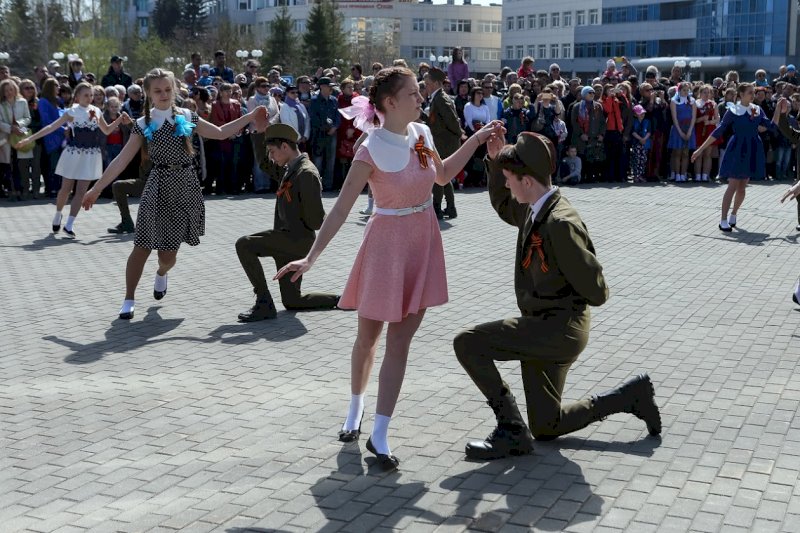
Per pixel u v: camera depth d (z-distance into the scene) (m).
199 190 8.77
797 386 6.58
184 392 6.50
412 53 132.00
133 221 14.34
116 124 12.23
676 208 16.59
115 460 5.30
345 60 82.00
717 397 6.34
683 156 21.17
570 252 4.92
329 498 4.79
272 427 5.81
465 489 4.88
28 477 5.07
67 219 13.98
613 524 4.46
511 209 5.44
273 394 6.45
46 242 12.62
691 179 21.59
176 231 8.66
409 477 5.04
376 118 5.18
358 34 127.81
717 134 13.63
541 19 116.44
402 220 5.11
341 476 5.06
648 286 9.98
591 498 4.75
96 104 16.91
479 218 15.12
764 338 7.89
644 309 8.92
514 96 19.62
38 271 10.75
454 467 5.16
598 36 107.62
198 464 5.24
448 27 132.38
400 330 5.23
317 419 5.95
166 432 5.73
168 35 105.81
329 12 81.81
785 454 5.32
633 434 5.64
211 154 17.59
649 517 4.52
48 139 16.78
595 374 6.87
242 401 6.30
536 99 20.47
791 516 4.53
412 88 5.04
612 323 8.38
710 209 16.45
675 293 9.65
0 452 5.42
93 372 6.97
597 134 20.66
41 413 6.07
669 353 7.42
